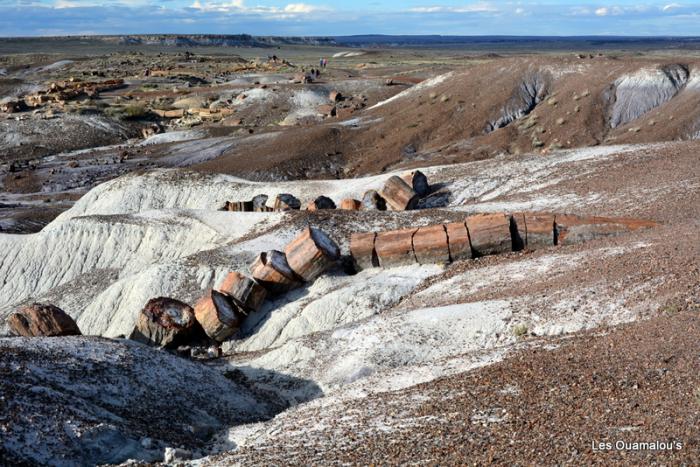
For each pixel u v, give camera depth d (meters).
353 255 24.84
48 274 35.53
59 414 13.00
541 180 36.56
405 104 82.31
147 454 13.04
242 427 14.98
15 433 12.16
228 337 23.66
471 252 23.77
